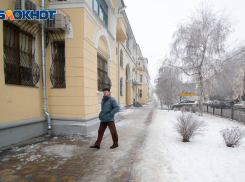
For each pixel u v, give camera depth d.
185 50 12.71
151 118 10.66
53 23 5.27
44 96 5.58
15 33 4.68
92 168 3.18
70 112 5.75
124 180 2.72
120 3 11.00
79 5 5.70
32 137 5.11
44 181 2.69
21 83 4.83
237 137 4.39
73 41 5.72
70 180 2.73
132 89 24.25
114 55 10.52
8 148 4.15
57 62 5.91
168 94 17.20
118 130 6.74
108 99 4.34
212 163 3.29
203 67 12.37
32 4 4.78
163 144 4.72
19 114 4.63
